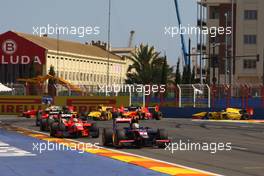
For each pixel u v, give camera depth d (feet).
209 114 386.73
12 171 103.04
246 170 109.81
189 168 111.55
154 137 157.79
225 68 621.72
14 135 202.49
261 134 225.35
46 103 425.69
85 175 98.53
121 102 425.69
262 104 404.16
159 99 430.20
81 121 194.29
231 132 236.43
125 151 145.59
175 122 329.72
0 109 431.84
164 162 120.98
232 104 411.95
